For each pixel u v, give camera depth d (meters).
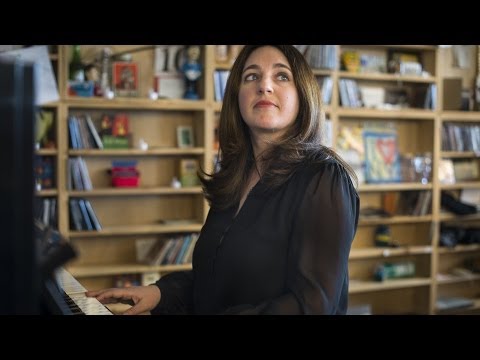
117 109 4.58
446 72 5.73
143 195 4.71
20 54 2.32
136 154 4.52
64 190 4.25
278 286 1.17
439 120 5.44
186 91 4.59
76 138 4.28
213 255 1.29
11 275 0.52
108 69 4.41
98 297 1.40
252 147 1.37
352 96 5.10
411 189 5.51
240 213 1.24
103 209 4.62
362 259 5.57
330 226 1.09
